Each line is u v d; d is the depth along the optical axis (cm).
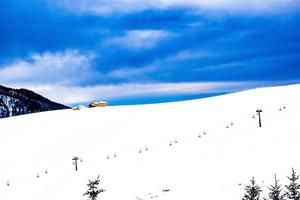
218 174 4200
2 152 8006
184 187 3994
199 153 5278
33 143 8475
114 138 8081
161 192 3978
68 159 6894
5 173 6556
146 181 4447
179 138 7050
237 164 4419
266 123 6284
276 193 2514
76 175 5409
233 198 3409
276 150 4641
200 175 4297
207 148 5466
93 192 2659
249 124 6538
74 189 4706
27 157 7450
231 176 4044
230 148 5172
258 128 6031
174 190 3969
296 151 4453
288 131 5453
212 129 7094
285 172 3866
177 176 4428
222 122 7906
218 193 3612
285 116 6525
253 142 5228
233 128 6556
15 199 4925
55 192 4781
